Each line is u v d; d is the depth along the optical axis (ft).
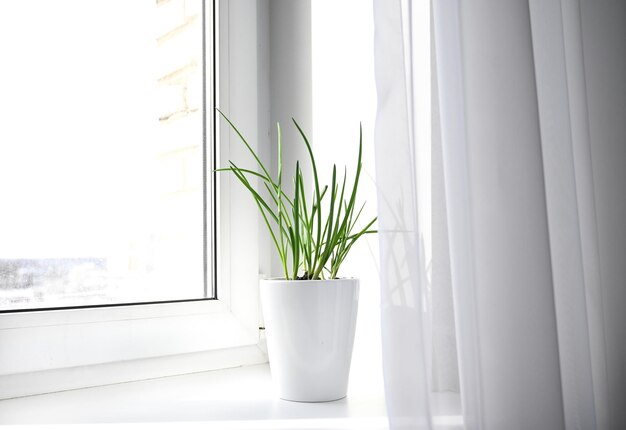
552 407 1.95
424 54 2.16
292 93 3.51
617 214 2.48
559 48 2.28
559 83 2.26
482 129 2.06
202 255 3.30
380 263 1.96
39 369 2.59
